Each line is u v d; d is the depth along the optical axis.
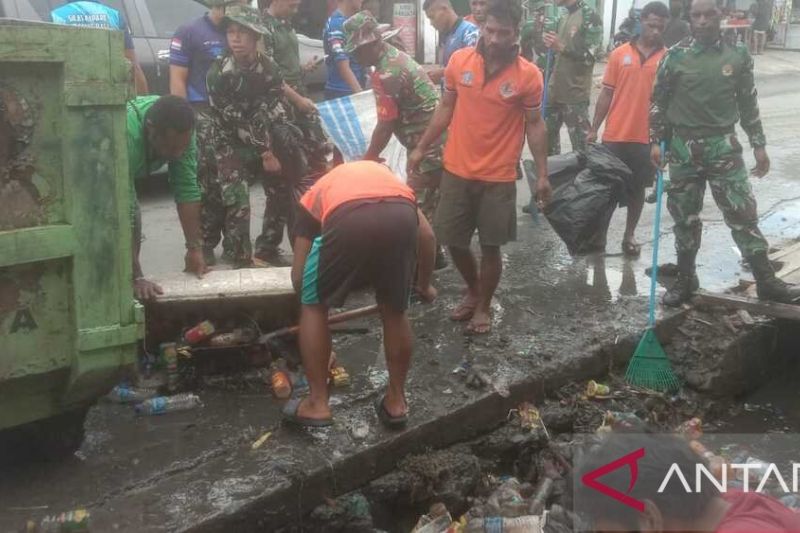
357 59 5.16
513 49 4.49
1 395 3.14
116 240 3.17
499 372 4.37
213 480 3.40
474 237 6.65
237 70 5.09
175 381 4.11
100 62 3.04
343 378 4.16
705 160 5.03
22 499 3.24
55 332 3.13
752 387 5.19
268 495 3.33
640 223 7.07
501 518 3.55
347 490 3.60
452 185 4.71
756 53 22.06
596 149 6.03
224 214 5.59
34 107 2.96
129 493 3.30
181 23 7.95
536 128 4.64
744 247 5.04
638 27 7.35
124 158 3.15
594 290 5.53
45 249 3.01
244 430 3.78
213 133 5.30
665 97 5.14
